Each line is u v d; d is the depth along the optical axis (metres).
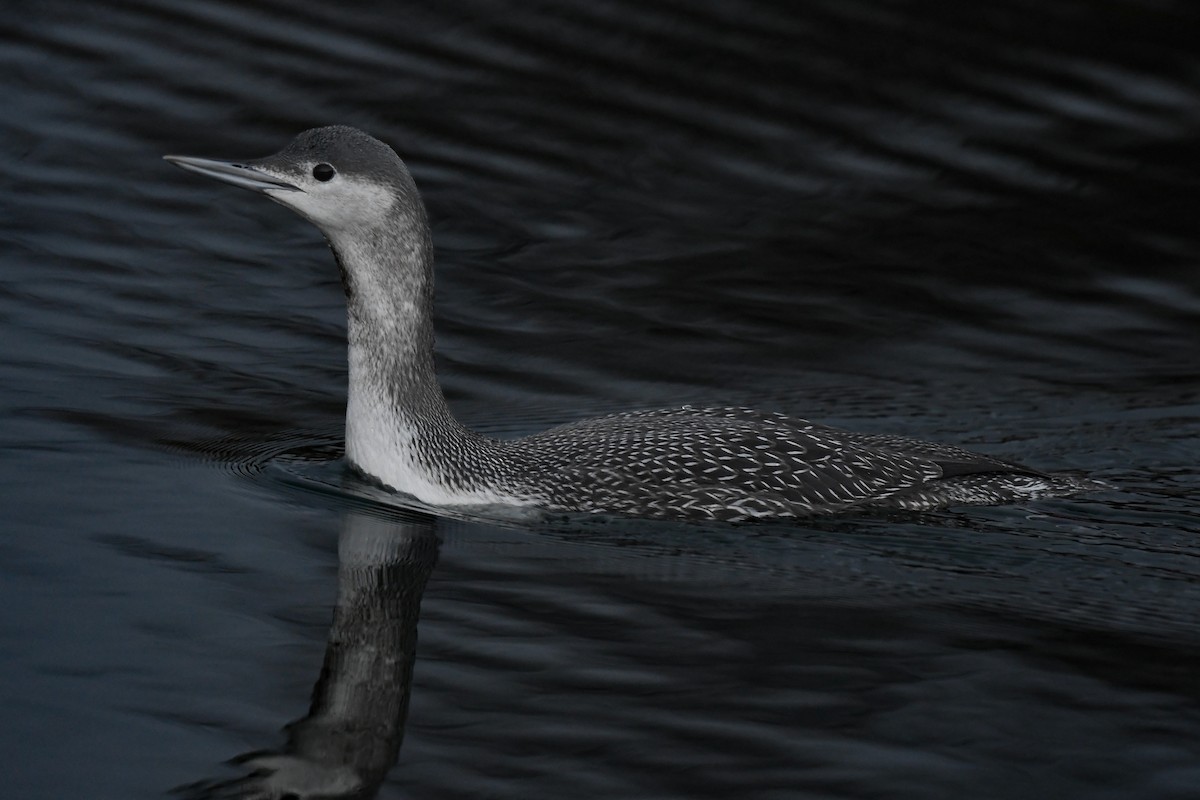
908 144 19.06
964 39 20.95
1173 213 18.20
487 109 19.09
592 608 10.20
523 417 13.80
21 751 8.32
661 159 18.53
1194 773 8.52
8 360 13.64
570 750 8.55
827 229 17.62
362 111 18.78
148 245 16.22
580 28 20.83
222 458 12.32
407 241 11.51
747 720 8.90
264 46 19.94
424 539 11.16
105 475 11.77
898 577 10.83
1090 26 21.36
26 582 10.05
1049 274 17.06
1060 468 12.92
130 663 9.20
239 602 10.02
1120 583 10.81
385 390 11.76
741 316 15.97
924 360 15.31
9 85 18.67
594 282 16.44
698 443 11.84
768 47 20.64
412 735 8.65
